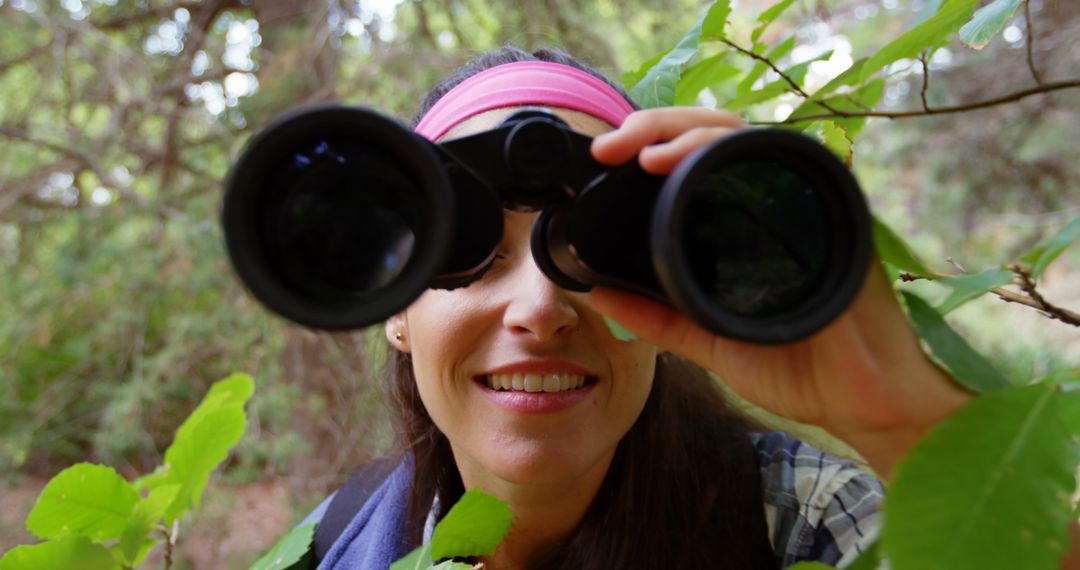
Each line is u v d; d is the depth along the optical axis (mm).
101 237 4074
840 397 685
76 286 3982
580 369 965
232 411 1111
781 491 1173
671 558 1141
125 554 1026
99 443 3688
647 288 721
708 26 1025
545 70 1024
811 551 1109
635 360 993
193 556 3525
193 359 3705
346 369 3584
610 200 685
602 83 1062
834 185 602
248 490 3771
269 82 3873
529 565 1228
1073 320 736
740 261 620
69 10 4352
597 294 782
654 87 993
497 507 919
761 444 1278
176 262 3816
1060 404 540
